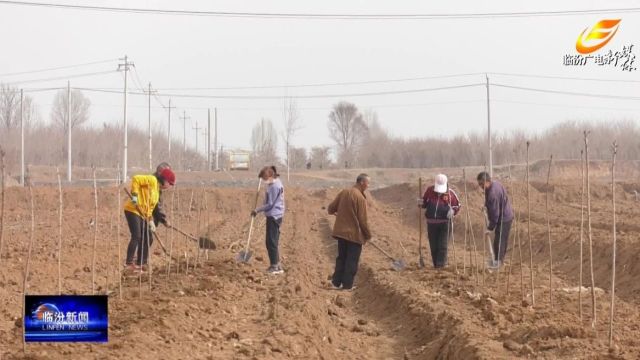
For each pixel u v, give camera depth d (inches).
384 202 2172.7
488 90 2536.9
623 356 352.8
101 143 3750.0
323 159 4889.3
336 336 526.0
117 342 390.0
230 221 1539.1
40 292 604.1
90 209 1724.9
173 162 4222.4
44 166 3467.0
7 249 833.5
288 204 1930.4
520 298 576.4
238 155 3700.8
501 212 744.3
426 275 717.3
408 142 4220.0
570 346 378.9
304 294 637.3
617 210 1566.2
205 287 611.5
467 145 3946.9
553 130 3358.8
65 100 4431.6
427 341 502.3
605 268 724.7
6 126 3934.5
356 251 696.4
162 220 724.0
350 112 5319.9
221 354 411.5
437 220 764.0
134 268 699.4
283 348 434.0
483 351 387.9
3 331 424.5
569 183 2018.9
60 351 368.8
